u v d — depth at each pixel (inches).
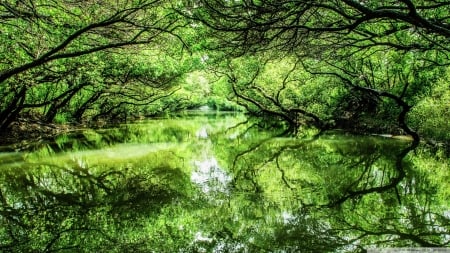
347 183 470.6
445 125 660.7
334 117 1090.7
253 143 840.9
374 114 997.8
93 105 1302.9
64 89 987.3
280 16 411.5
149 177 516.7
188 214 366.6
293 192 434.9
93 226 335.3
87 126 1259.2
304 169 557.0
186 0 427.2
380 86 928.9
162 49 598.2
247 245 288.7
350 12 438.6
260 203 396.8
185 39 546.3
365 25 516.1
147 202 405.1
